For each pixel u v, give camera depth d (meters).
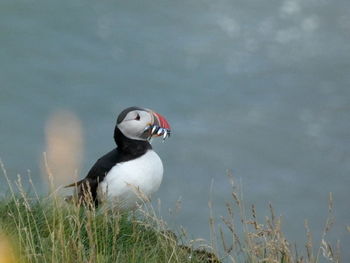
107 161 8.90
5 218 8.07
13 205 8.20
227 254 7.89
